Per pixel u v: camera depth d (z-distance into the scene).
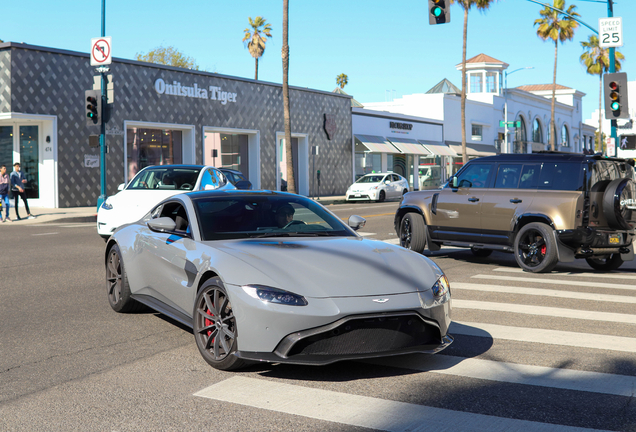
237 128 32.62
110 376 4.29
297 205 5.75
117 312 6.40
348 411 3.60
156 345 5.11
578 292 7.69
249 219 5.35
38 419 3.50
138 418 3.50
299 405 3.70
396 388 4.02
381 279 4.31
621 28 16.28
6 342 5.21
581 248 9.18
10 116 22.56
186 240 5.14
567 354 4.83
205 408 3.66
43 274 8.98
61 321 6.00
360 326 4.08
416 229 11.08
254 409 3.64
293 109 36.47
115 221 11.07
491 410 3.62
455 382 4.14
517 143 65.19
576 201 9.04
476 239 10.25
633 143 16.11
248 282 4.16
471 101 56.09
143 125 27.64
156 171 12.53
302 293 4.05
